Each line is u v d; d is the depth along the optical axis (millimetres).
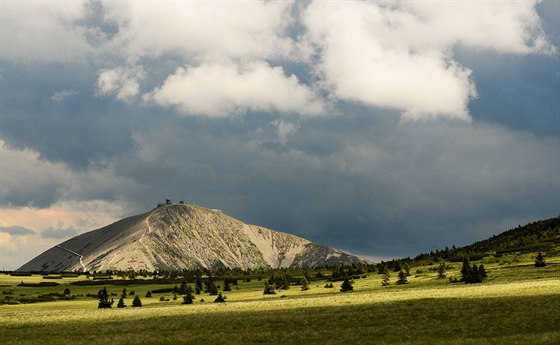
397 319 66375
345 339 54656
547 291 85562
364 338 54594
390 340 52500
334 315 74188
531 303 69438
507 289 96688
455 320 62281
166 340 59875
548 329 52594
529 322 56500
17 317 109438
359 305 87375
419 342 49250
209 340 58406
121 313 108062
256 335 60188
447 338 51625
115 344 58688
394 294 113500
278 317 76500
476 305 72750
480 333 53344
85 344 59656
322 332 59875
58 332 72562
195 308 112938
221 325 71250
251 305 110625
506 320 58812
